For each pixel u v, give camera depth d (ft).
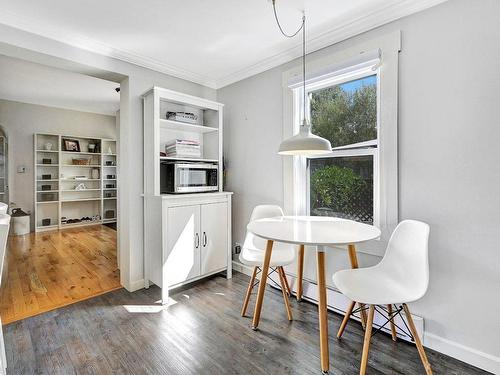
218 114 10.12
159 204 8.16
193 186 9.04
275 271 8.77
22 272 10.35
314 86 8.21
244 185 10.24
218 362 5.48
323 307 5.38
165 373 5.17
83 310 7.52
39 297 8.28
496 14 5.06
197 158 9.79
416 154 6.06
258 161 9.69
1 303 7.88
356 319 6.94
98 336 6.31
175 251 8.32
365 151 7.17
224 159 11.02
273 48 8.36
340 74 7.31
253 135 9.84
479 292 5.33
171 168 8.70
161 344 6.04
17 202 16.84
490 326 5.22
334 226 6.51
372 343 6.06
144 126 9.00
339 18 6.79
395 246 5.86
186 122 9.60
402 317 5.84
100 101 16.07
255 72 9.62
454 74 5.53
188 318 7.14
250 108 9.92
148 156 8.79
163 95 8.53
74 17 6.69
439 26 5.69
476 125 5.31
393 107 6.33
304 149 5.69
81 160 19.43
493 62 5.11
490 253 5.21
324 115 8.11
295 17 6.75
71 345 5.97
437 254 5.82
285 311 7.50
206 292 8.72
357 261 6.98
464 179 5.47
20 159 16.88
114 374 5.14
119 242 10.78
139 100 9.04
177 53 8.65
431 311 5.90
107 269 10.77
